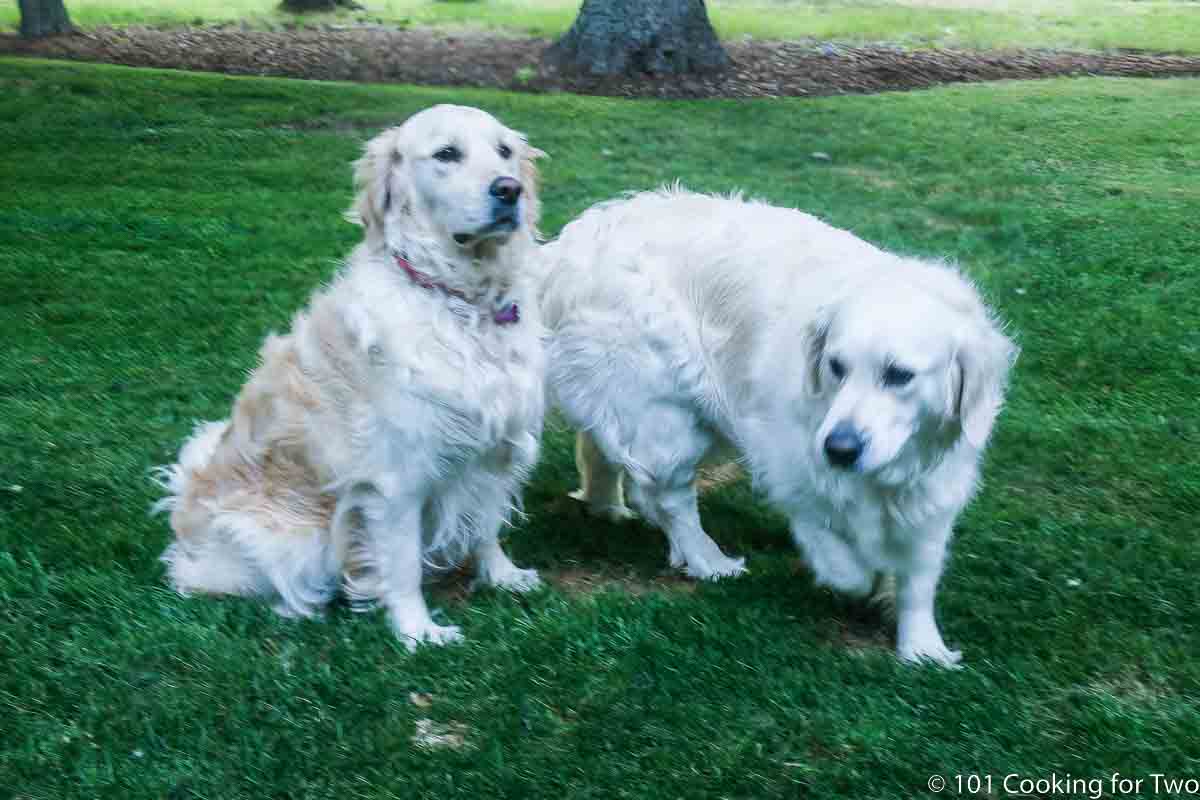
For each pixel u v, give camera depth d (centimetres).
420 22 1118
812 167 567
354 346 244
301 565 251
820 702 231
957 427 236
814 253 253
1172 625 249
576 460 298
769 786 218
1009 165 569
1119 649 243
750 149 605
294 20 1123
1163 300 376
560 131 639
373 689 234
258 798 217
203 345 350
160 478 289
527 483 298
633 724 228
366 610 253
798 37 1022
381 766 221
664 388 262
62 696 232
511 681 235
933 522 240
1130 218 468
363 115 685
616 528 286
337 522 249
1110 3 1238
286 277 407
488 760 221
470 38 1009
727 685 235
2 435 304
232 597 255
